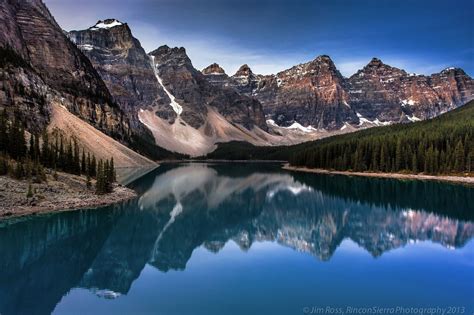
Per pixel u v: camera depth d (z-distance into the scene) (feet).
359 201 354.54
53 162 318.24
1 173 260.62
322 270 156.97
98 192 304.50
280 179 554.87
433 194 378.94
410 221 265.34
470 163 478.59
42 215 237.45
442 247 195.11
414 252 185.16
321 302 124.06
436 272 153.79
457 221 262.67
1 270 156.25
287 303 123.24
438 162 508.53
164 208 308.60
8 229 209.26
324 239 215.72
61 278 147.74
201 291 133.59
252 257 177.78
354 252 186.29
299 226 255.09
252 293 131.95
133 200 321.73
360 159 591.37
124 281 144.15
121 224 241.96
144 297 128.98
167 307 120.37
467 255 179.83
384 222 263.49
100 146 608.19
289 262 168.76
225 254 183.62
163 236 221.66
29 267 160.25
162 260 172.76
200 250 191.62
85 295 130.72
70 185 294.25
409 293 131.54
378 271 155.63
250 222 270.05
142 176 543.39
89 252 183.83
